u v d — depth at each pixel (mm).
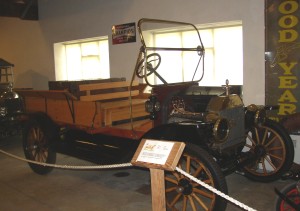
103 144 3686
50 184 3869
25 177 4148
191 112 3156
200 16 4449
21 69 7879
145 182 3812
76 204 3295
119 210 3125
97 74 6379
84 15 6109
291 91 3744
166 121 3211
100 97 3754
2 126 5672
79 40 6434
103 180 3926
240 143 3160
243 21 4035
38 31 7230
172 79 5105
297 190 2295
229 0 4137
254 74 4012
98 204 3275
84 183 3855
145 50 3049
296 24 3635
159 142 1800
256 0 3904
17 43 7898
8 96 5711
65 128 4000
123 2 5387
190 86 3545
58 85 4082
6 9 6746
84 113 3596
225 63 4555
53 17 6797
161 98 3182
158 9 4918
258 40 3938
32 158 4223
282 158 3457
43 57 7203
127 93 4078
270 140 3543
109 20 5660
